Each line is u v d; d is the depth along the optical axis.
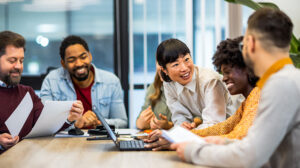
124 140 1.78
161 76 2.15
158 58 1.96
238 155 1.07
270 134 1.04
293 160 1.10
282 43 1.12
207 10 3.60
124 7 3.81
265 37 1.11
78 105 2.04
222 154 1.11
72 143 1.75
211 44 3.55
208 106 1.93
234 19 3.23
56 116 1.96
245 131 1.38
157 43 3.79
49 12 3.98
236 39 1.48
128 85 3.81
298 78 1.07
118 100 2.82
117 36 3.89
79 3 3.99
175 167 1.17
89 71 2.70
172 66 1.89
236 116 1.65
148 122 2.30
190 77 1.93
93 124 2.32
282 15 1.13
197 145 1.20
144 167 1.18
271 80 1.08
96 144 1.71
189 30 3.52
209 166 1.16
